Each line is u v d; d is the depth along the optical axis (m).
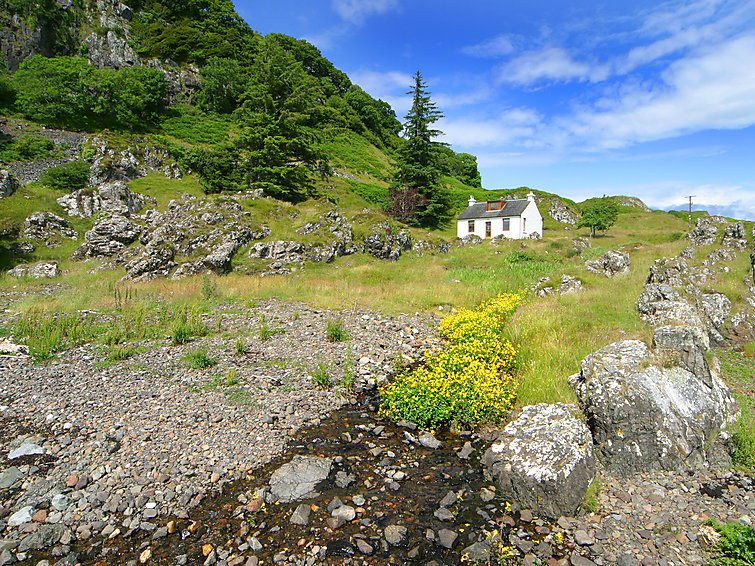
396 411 9.12
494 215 48.97
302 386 10.45
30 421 7.98
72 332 12.31
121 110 50.72
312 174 53.00
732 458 6.82
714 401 7.04
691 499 5.96
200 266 24.98
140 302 17.36
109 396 9.10
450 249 42.38
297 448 7.82
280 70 44.41
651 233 51.16
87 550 5.33
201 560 5.21
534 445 6.50
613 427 6.75
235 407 9.05
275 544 5.46
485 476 6.89
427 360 12.35
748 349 11.16
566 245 40.69
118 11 69.62
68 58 58.06
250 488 6.60
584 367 7.76
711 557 4.95
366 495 6.49
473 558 5.17
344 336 14.29
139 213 34.09
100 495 6.21
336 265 29.75
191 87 66.75
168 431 7.93
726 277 14.32
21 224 27.48
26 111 44.66
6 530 5.55
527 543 5.39
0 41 55.41
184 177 43.31
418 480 6.89
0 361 10.48
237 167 42.50
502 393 8.93
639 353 7.59
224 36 77.06
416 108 53.97
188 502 6.23
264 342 13.40
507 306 16.06
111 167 38.25
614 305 15.08
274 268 26.81
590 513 5.86
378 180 66.12
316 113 52.78
